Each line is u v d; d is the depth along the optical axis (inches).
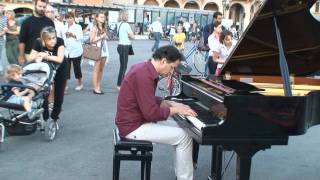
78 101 338.6
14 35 399.2
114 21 1102.4
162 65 157.2
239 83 179.5
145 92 154.7
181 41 545.3
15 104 208.7
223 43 312.2
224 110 141.9
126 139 157.6
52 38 227.3
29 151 213.5
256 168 204.7
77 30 367.6
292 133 142.2
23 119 212.8
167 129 158.1
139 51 839.7
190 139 158.7
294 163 213.5
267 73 200.1
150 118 154.6
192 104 174.2
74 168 192.4
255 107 138.6
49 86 221.6
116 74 508.4
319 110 154.7
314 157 223.8
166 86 382.0
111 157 208.7
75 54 370.3
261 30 169.5
